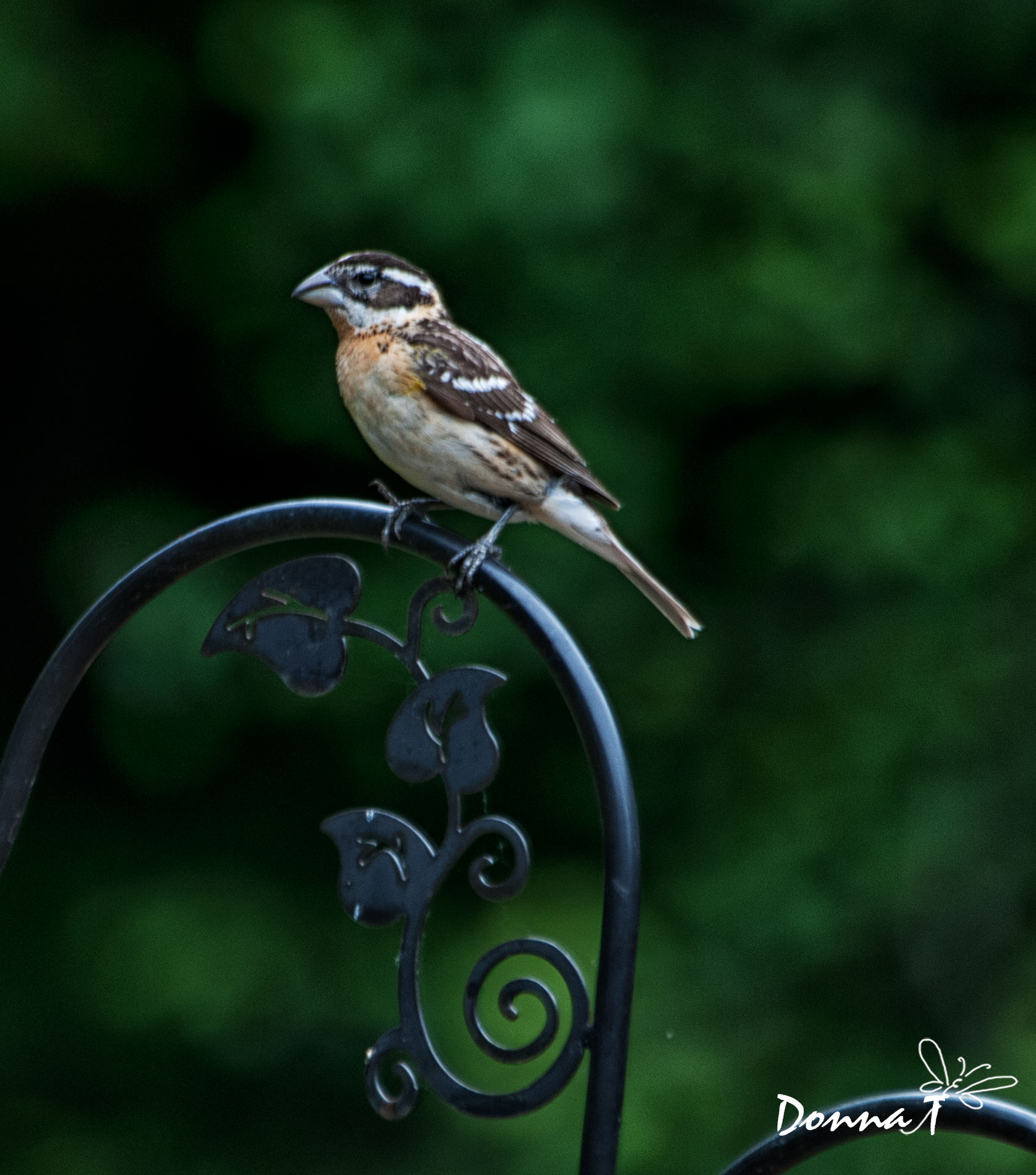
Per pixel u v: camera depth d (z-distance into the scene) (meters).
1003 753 12.77
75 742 14.59
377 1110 3.92
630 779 3.93
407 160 12.27
